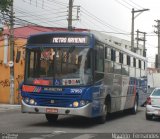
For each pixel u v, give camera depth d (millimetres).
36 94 16062
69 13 35000
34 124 17250
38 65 16219
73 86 15664
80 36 16031
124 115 23547
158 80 45500
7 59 37938
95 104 16328
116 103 20062
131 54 23578
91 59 15914
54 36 16203
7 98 37938
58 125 16969
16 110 27375
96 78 16344
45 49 16203
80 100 15586
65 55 15984
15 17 30625
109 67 18547
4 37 36875
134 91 24391
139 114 24547
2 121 18547
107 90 18156
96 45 16406
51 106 15828
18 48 37406
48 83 15898
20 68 37375
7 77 38000
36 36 16438
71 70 15820
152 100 20250
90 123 18125
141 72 26734
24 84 16297
